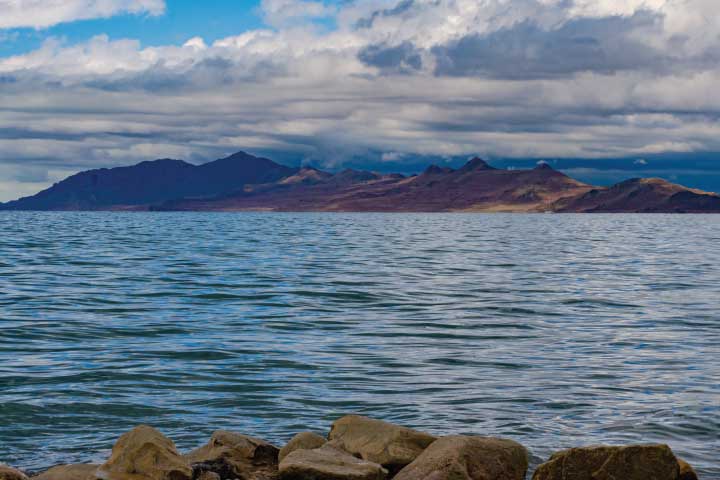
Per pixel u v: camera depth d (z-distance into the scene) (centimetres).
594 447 1102
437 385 1789
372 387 1767
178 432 1434
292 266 5272
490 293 3766
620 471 1073
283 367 1977
